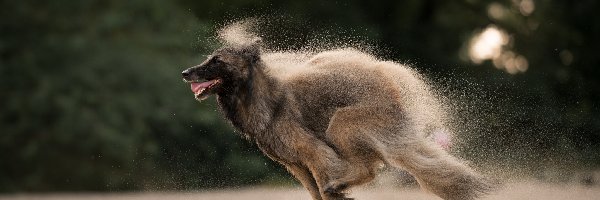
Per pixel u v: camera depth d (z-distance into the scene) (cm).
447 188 2189
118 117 4988
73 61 5128
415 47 6247
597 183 3681
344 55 2252
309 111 2197
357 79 2197
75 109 4969
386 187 3194
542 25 6588
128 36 5303
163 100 5041
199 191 4456
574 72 6322
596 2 6412
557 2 6550
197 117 4756
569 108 5703
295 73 2222
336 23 5759
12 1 5194
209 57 2239
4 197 4559
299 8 5719
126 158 4912
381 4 6178
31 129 4994
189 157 4753
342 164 2183
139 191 4797
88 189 4953
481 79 6153
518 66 6556
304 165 2242
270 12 5694
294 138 2181
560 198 3123
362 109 2178
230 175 4609
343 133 2175
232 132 4644
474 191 2189
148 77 5106
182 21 5431
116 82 5106
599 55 6375
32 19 5228
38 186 4953
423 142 2208
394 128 2184
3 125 5009
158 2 5356
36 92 5022
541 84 6003
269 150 2227
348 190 2242
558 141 4144
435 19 6488
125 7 5309
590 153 4075
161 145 4888
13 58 5138
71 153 4975
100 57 5153
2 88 5041
